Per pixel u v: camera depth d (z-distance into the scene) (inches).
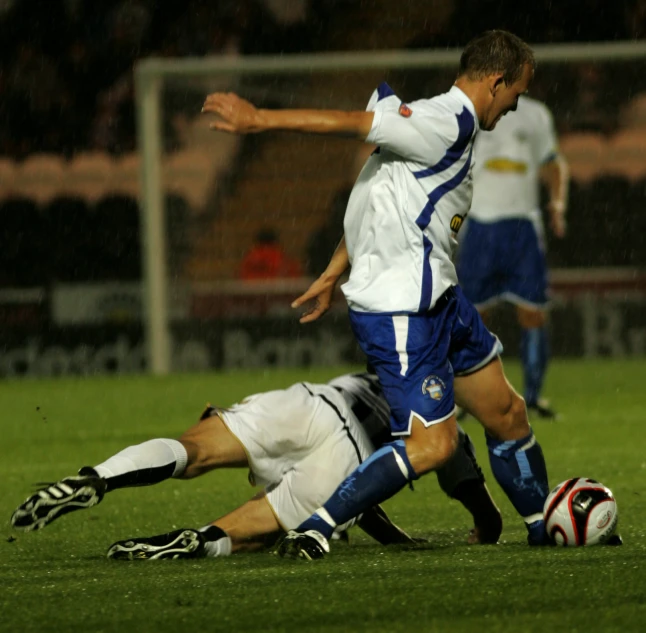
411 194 514.9
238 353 2039.9
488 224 1212.5
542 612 379.2
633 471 840.3
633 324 2038.6
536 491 543.2
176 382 1787.6
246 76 2137.1
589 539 518.3
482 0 2518.5
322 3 2632.9
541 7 2477.9
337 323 2022.6
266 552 524.7
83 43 2623.0
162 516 681.6
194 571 470.0
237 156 2289.6
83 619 385.4
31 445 1090.7
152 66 1984.5
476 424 1238.3
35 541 589.6
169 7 2640.3
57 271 2332.7
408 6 2583.7
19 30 2610.7
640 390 1521.9
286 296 2038.6
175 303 2060.8
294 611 387.9
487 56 526.6
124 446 1062.4
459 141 513.7
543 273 1227.2
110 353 2057.1
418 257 513.0
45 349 2058.3
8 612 399.5
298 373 1900.8
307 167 2287.2
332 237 2201.0
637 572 445.4
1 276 2329.0
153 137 1996.8
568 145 2085.4
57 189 2480.3
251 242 2244.1
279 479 530.0
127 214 2337.6
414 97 2009.1
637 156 2078.0
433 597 405.1
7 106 2588.6
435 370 508.4
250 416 526.6
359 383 546.9
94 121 2600.9
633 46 1937.7
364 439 532.1
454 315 525.0
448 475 549.6
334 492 504.1
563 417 1240.8
